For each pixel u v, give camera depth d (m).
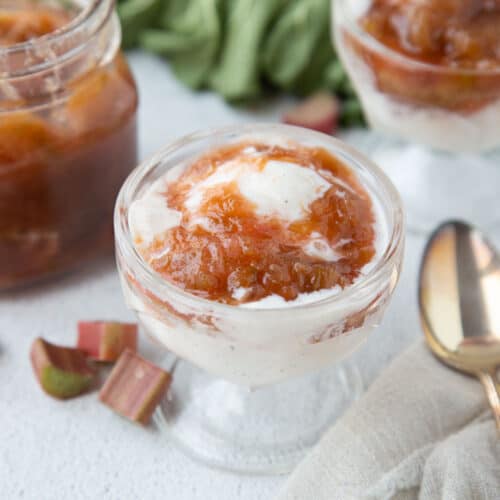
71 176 0.49
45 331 0.50
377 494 0.42
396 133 0.54
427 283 0.50
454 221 0.51
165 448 0.46
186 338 0.42
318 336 0.41
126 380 0.47
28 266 0.50
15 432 0.46
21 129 0.47
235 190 0.42
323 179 0.43
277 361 0.42
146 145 0.57
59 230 0.50
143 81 0.61
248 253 0.41
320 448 0.45
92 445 0.46
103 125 0.49
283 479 0.46
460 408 0.46
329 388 0.49
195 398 0.48
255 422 0.47
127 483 0.45
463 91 0.50
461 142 0.53
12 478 0.45
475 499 0.42
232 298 0.41
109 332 0.48
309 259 0.41
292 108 0.60
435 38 0.51
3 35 0.50
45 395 0.48
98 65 0.49
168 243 0.42
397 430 0.45
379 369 0.49
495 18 0.51
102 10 0.48
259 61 0.59
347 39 0.52
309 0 0.58
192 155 0.45
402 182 0.57
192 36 0.60
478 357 0.47
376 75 0.51
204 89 0.61
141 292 0.42
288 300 0.41
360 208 0.44
